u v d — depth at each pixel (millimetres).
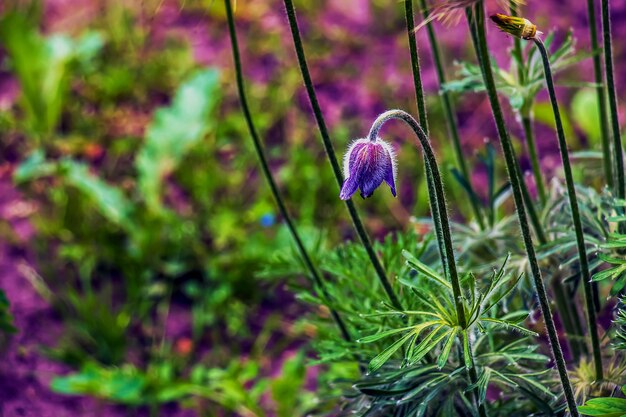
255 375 5461
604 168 4230
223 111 7789
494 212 4461
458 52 8164
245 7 8883
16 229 6867
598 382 3740
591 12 4059
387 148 3076
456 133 4477
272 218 6535
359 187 3051
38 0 8727
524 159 6992
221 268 6395
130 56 8305
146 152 6883
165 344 6078
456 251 4387
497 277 3189
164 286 6430
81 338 6055
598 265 3895
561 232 4043
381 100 7793
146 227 6445
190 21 8828
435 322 3201
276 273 4578
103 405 5691
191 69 8195
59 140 7551
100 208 6730
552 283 4148
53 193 6852
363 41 8469
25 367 5898
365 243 3699
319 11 8867
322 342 4012
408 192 7000
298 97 7945
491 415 3809
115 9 8828
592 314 3646
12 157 7520
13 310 6262
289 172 6949
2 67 8406
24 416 5602
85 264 6500
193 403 5621
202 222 6770
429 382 3395
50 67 7355
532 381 3354
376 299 4039
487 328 3545
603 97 4125
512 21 3039
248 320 6230
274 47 8438
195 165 7082
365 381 3670
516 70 3998
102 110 7867
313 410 5246
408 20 3189
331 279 5684
